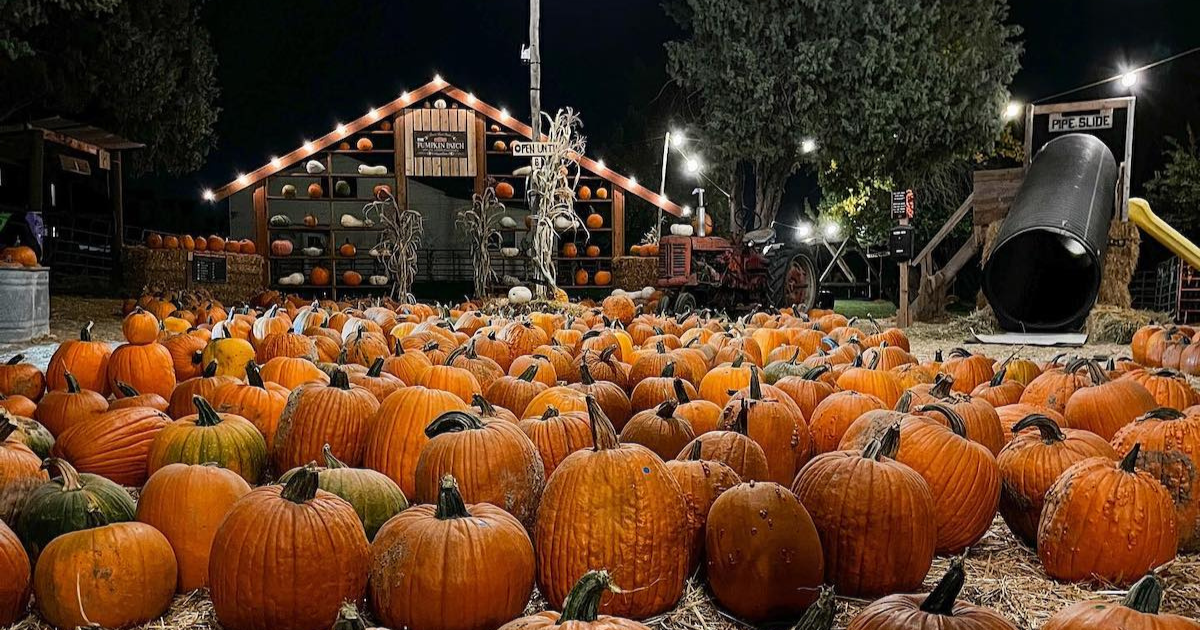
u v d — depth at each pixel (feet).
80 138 51.98
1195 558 10.87
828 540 9.52
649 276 62.95
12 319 32.60
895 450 10.10
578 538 8.73
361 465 13.19
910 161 67.10
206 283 53.42
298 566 8.30
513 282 57.88
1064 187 36.09
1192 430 11.53
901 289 45.93
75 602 8.55
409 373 17.72
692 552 9.72
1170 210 64.08
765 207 70.85
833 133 63.87
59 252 63.82
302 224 64.69
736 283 46.75
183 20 68.54
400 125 64.69
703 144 69.92
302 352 20.29
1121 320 36.11
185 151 72.18
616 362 19.42
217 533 8.70
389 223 50.80
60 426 14.40
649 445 12.23
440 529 8.48
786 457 12.80
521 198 70.59
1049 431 11.70
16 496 10.53
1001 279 38.55
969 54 63.93
